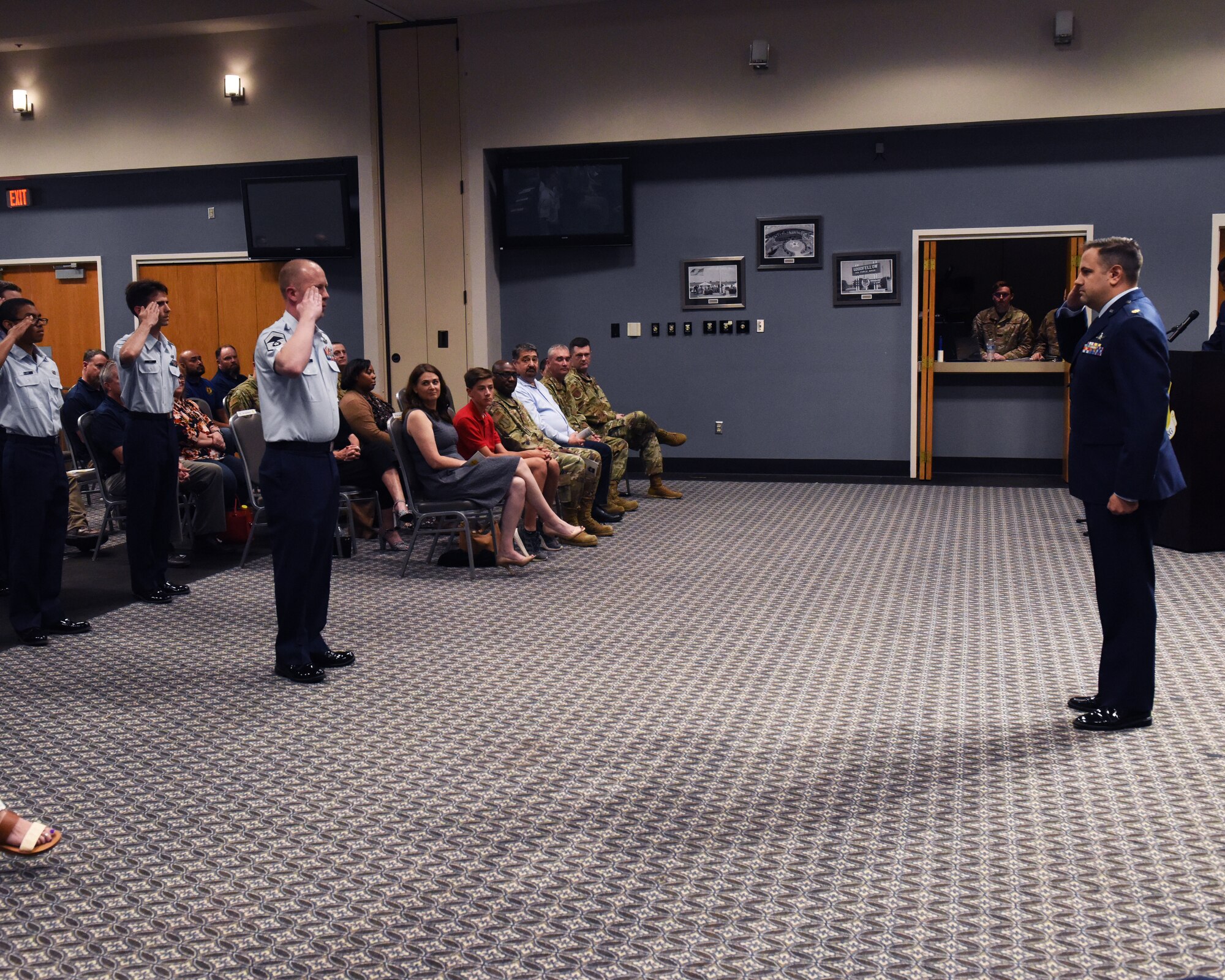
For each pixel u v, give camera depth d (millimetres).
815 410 9016
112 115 9766
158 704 3744
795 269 8914
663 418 9305
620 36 8750
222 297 10000
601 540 6547
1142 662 3324
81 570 5930
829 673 3990
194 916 2332
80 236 10219
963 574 5527
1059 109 8086
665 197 9086
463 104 9062
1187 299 8258
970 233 8570
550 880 2469
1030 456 8906
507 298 9477
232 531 6500
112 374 5938
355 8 8711
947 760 3150
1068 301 3510
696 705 3662
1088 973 2068
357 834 2719
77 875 2521
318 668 4012
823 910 2318
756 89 8570
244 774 3117
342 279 9727
